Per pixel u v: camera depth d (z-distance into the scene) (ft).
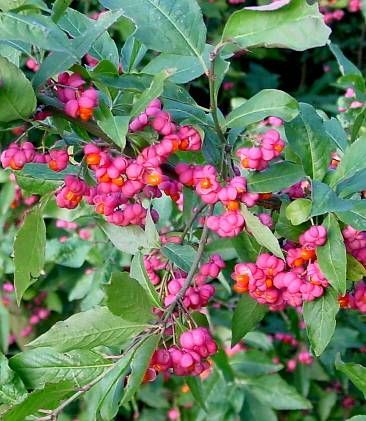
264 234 2.11
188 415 4.54
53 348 2.09
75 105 1.97
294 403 4.09
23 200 4.54
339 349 4.27
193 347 2.11
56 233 4.67
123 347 2.31
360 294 2.36
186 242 2.60
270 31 1.94
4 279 4.53
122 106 2.13
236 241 2.44
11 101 1.90
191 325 2.15
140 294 2.04
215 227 2.16
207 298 2.32
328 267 2.15
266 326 4.71
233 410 4.02
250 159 2.11
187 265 2.31
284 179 2.16
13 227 4.26
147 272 2.28
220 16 5.64
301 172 2.17
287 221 2.25
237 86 6.45
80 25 2.28
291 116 2.09
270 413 4.10
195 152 2.45
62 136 2.16
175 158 2.35
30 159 2.10
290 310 4.15
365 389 2.33
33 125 2.08
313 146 2.22
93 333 2.06
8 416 1.97
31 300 4.87
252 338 4.16
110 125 1.93
